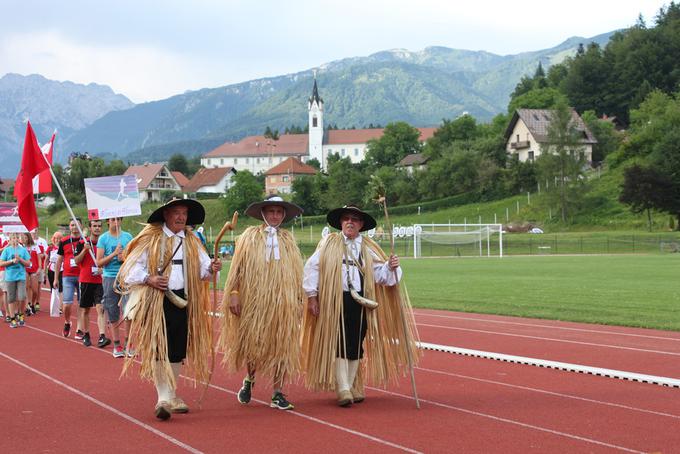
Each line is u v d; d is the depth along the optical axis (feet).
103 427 25.52
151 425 25.75
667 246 218.38
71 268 50.93
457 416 26.66
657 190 262.47
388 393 31.01
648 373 35.09
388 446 22.81
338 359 28.78
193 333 28.45
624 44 496.23
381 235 229.25
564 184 301.84
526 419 26.11
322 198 367.45
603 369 34.86
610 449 22.36
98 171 422.41
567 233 268.41
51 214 346.33
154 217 28.50
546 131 357.20
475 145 386.52
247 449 22.63
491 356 39.29
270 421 26.21
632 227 279.08
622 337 47.52
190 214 29.37
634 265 139.33
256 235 28.86
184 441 23.63
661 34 490.08
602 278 102.99
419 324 55.31
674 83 475.72
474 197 345.92
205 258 29.04
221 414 27.43
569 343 45.06
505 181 343.26
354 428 25.05
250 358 28.30
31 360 40.70
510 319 58.08
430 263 162.09
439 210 344.28
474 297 76.28
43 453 22.47
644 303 67.46
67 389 32.30
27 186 47.60
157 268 27.78
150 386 32.94
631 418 26.20
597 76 490.08
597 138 381.81
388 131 494.18
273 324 28.17
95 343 47.88
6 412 27.84
